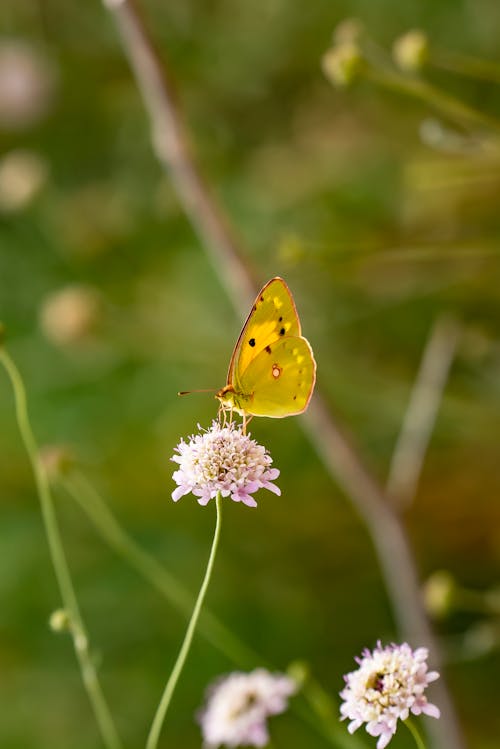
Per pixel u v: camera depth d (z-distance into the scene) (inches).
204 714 29.5
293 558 45.7
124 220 53.8
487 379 42.8
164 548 45.9
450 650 40.8
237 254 35.4
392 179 49.4
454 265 42.6
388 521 34.7
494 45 52.3
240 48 57.6
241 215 51.1
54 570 46.6
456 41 53.1
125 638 44.4
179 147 35.5
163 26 58.9
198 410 48.1
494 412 43.5
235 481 27.3
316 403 34.9
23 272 53.8
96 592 45.3
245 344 28.2
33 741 42.5
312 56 56.2
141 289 50.8
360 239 45.2
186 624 44.3
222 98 56.9
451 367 43.0
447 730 33.2
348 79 32.5
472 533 44.9
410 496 34.9
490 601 33.0
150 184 55.7
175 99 35.5
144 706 42.4
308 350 28.1
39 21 60.1
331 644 43.0
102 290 52.2
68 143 58.1
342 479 35.0
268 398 28.5
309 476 46.9
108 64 59.7
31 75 57.8
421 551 44.5
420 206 45.2
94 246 53.3
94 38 60.2
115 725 42.1
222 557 45.6
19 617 45.7
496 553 44.0
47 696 43.7
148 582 45.1
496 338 41.9
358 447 34.9
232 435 27.5
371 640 42.9
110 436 48.9
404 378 45.3
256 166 53.7
